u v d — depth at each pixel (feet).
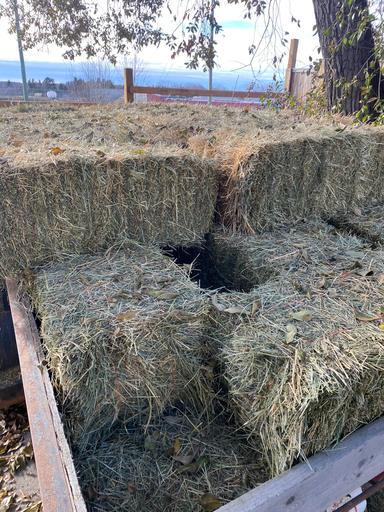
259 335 4.33
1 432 7.86
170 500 4.26
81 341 4.34
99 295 5.16
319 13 13.79
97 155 6.44
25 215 6.07
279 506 3.43
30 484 6.81
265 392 4.00
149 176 6.63
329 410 3.65
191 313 4.73
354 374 3.73
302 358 3.89
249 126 10.32
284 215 7.79
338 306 4.82
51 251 6.42
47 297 5.22
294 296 5.10
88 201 6.35
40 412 4.14
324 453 3.78
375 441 3.97
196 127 10.50
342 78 13.58
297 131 8.38
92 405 4.44
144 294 5.13
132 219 6.79
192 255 8.16
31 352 5.15
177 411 5.24
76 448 4.61
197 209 7.26
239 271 6.90
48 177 5.99
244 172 7.04
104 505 4.20
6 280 6.65
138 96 26.96
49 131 9.63
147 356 4.42
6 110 15.42
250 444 4.75
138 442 4.91
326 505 3.95
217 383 5.08
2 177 5.75
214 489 4.33
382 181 8.89
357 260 6.15
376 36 12.79
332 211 8.32
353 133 8.06
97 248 6.70
